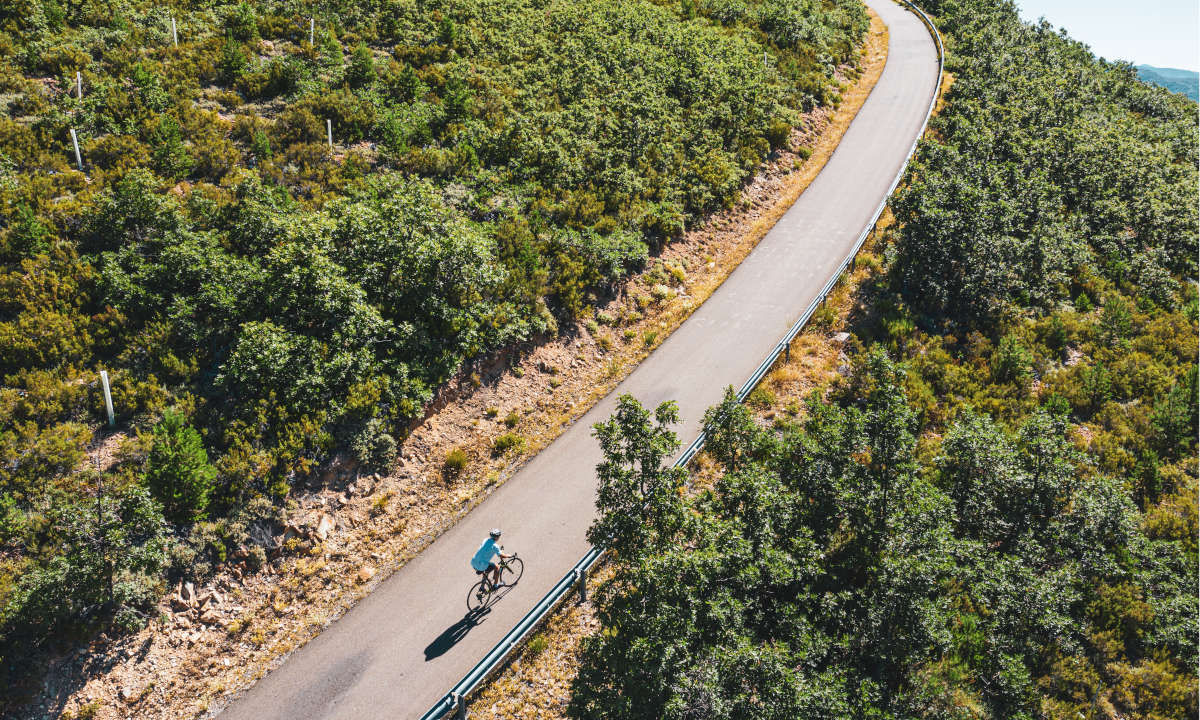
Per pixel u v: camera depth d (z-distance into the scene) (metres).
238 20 30.70
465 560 16.16
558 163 27.88
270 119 26.50
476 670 12.96
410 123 27.61
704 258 28.08
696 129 33.34
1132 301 29.25
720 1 50.22
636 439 12.33
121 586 12.94
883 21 61.00
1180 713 14.38
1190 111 58.19
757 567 12.15
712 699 10.14
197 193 20.61
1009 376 23.31
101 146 22.23
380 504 16.77
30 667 12.15
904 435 14.15
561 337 22.56
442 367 19.12
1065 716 13.95
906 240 25.67
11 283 16.98
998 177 29.25
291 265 17.86
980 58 48.56
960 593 15.58
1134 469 20.77
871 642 12.96
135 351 16.77
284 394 16.80
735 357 23.02
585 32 38.91
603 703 10.90
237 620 14.12
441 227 20.66
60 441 14.55
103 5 29.39
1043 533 17.02
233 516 14.83
